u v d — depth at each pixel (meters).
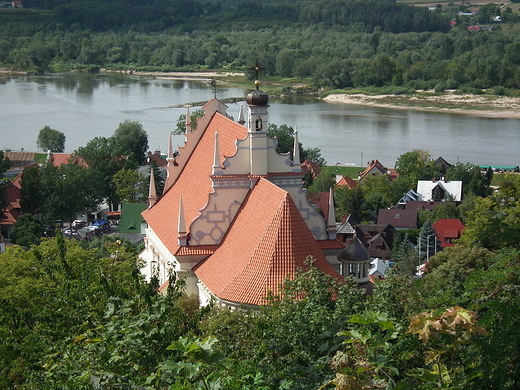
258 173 80.06
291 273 68.56
